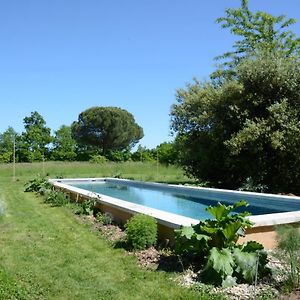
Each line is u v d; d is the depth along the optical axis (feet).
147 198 49.11
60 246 22.58
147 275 17.07
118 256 20.25
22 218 33.01
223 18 82.17
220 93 56.29
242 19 81.20
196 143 61.46
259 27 80.84
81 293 15.03
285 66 51.65
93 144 189.67
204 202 43.55
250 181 51.03
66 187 48.57
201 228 17.48
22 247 22.40
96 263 19.06
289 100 51.75
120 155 166.71
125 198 49.65
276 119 49.11
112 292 15.14
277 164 52.85
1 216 32.99
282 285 15.15
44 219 32.45
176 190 51.55
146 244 21.27
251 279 15.51
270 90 52.65
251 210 34.60
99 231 26.63
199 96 61.16
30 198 48.96
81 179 72.13
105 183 72.38
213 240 18.04
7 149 154.81
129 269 18.01
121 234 25.16
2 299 13.99
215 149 58.85
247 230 20.17
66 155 166.30
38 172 97.40
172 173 91.61
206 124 58.34
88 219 31.71
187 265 17.95
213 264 15.53
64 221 31.27
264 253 16.43
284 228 17.11
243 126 52.85
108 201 31.32
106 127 185.47
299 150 48.93
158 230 22.81
